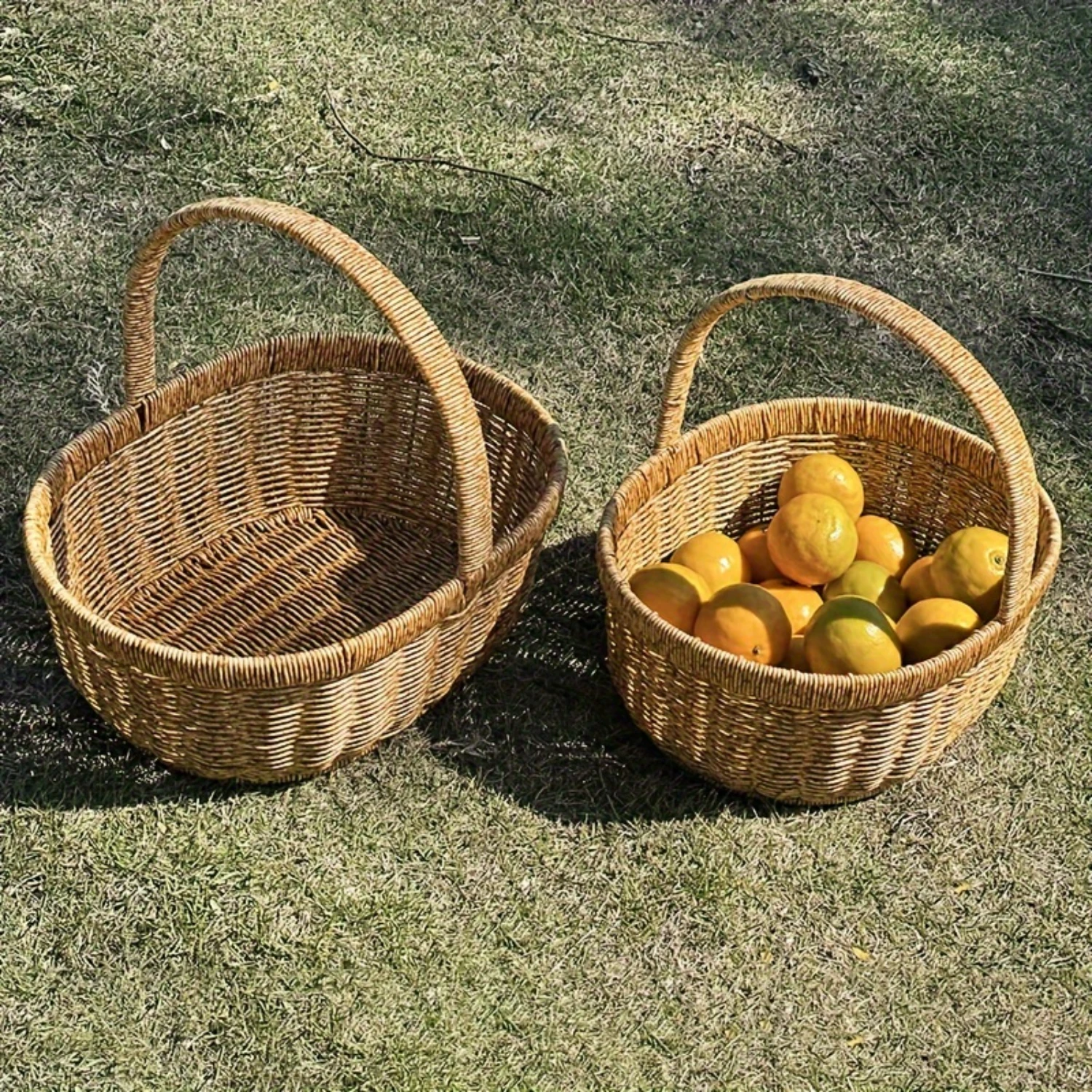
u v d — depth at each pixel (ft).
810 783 8.15
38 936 7.82
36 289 11.92
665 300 12.24
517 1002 7.67
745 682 7.55
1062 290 12.62
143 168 13.19
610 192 13.25
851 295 7.61
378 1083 7.33
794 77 14.80
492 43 14.90
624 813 8.54
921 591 8.98
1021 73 15.11
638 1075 7.41
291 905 8.02
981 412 7.41
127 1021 7.51
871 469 9.65
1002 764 8.89
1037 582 8.00
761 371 11.66
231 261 12.31
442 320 11.96
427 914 8.03
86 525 9.11
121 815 8.38
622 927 8.02
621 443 11.01
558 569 9.98
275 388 9.79
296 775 8.43
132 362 9.06
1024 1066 7.52
